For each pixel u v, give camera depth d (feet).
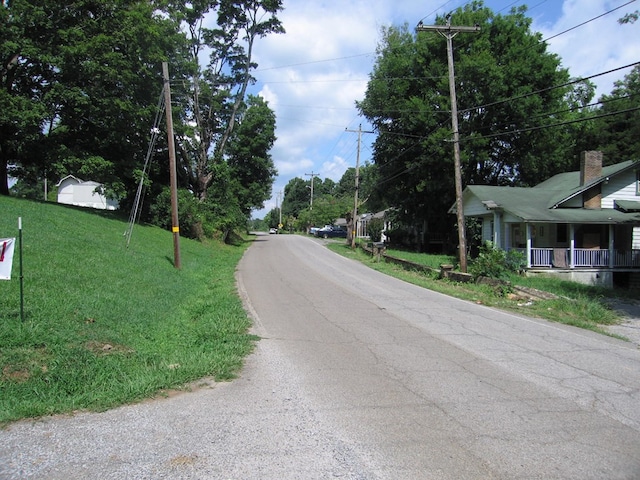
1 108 66.33
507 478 11.67
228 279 58.08
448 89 105.19
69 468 11.95
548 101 104.94
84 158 80.28
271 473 11.80
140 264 49.06
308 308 38.37
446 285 57.72
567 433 14.43
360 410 16.19
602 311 39.60
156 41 90.58
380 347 25.49
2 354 19.11
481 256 61.21
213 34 121.90
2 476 11.50
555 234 82.23
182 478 11.52
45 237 43.32
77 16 79.92
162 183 116.06
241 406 16.48
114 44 81.76
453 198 114.42
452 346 25.95
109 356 20.93
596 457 12.84
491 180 120.37
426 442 13.70
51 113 76.43
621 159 114.93
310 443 13.56
